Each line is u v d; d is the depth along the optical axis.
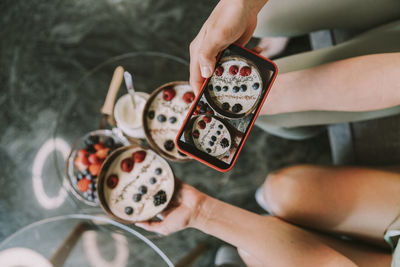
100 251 1.24
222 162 0.78
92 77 1.29
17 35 1.86
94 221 1.23
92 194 1.07
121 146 1.11
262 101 0.77
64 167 1.24
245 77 0.77
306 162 1.68
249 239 1.02
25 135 1.79
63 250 1.22
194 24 1.75
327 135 1.70
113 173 1.04
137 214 1.02
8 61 1.85
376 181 1.03
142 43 1.76
